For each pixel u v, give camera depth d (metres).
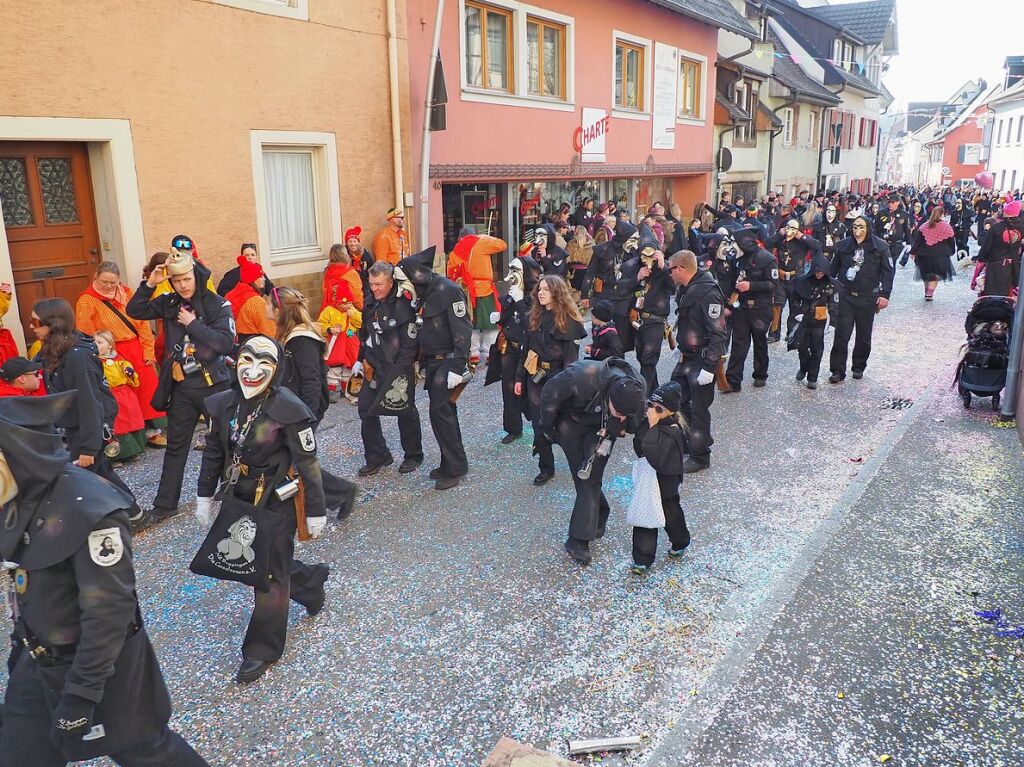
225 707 3.64
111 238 7.77
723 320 6.34
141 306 5.56
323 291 9.79
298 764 3.28
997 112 50.66
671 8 16.94
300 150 9.82
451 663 3.95
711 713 3.54
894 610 4.38
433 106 11.29
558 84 15.03
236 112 8.64
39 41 6.80
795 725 3.46
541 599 4.55
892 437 7.34
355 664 3.95
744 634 4.16
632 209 18.92
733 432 7.63
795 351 11.27
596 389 4.73
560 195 16.02
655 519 4.59
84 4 7.08
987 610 4.35
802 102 30.38
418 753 3.33
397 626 4.28
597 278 10.83
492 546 5.21
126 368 6.62
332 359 8.68
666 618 4.34
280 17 9.02
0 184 7.02
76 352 4.87
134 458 6.95
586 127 15.65
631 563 4.97
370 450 6.44
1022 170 44.78
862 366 9.54
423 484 6.29
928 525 5.45
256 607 3.85
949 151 64.50
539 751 2.87
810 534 5.35
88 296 6.67
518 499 5.98
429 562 5.00
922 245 15.35
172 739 2.77
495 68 13.28
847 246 9.14
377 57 10.47
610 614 4.38
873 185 44.16
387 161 10.93
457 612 4.42
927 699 3.63
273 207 9.61
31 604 2.35
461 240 10.45
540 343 6.04
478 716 3.56
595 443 4.86
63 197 7.52
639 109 17.97
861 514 5.64
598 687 3.75
